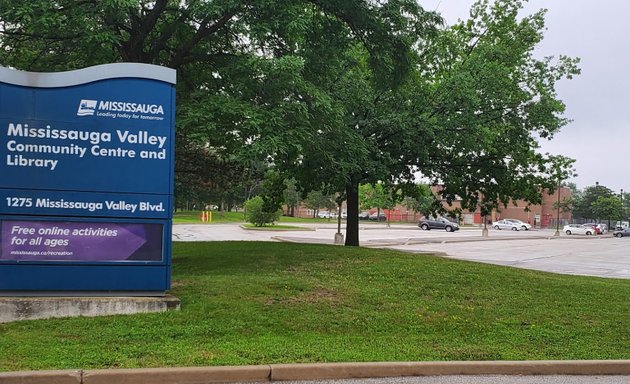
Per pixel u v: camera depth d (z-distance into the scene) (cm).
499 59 1914
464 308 897
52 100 790
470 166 1997
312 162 1576
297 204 10975
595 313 912
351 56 1744
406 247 3250
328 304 867
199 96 1248
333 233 4516
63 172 788
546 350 705
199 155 1692
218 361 588
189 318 754
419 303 907
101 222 797
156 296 819
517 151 1906
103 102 809
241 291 904
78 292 786
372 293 951
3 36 1320
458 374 623
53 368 539
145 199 819
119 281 801
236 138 1181
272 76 1190
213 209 10725
